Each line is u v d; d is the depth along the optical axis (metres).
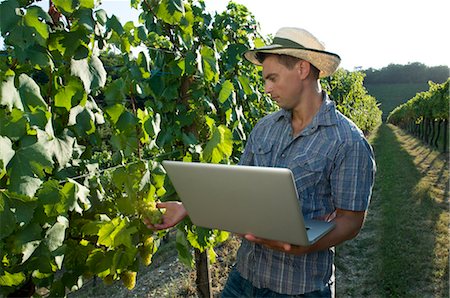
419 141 20.83
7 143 1.61
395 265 5.68
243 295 2.27
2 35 1.70
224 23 4.34
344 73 15.00
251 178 1.60
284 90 2.04
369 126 24.30
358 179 1.96
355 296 5.20
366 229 7.62
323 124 2.01
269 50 1.98
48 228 1.86
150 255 2.52
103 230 2.23
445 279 5.36
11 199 1.67
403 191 9.95
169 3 2.92
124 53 2.60
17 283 1.85
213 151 2.97
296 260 2.08
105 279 2.43
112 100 2.42
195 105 3.30
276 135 2.20
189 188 1.83
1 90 1.62
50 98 2.01
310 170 2.00
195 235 3.10
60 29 1.95
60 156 1.93
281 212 1.62
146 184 2.41
